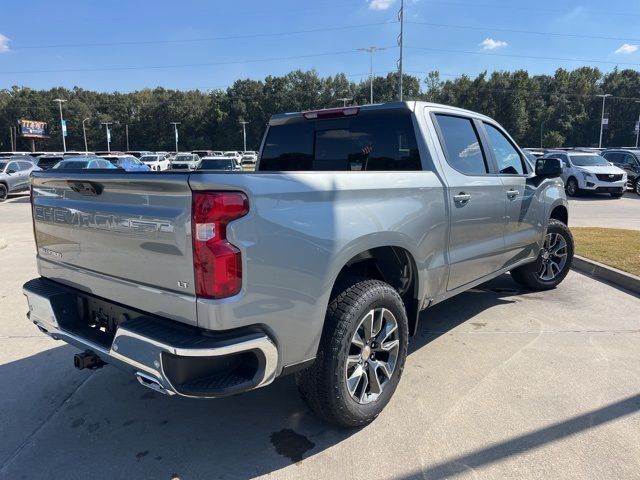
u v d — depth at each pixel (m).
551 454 2.77
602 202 17.88
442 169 3.66
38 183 3.21
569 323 4.82
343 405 2.84
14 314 5.29
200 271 2.25
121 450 2.88
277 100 114.94
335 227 2.68
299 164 4.49
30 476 2.64
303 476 2.62
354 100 112.19
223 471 2.67
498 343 4.33
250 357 2.44
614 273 6.28
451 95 100.94
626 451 2.79
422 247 3.37
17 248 9.29
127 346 2.44
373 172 3.03
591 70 106.81
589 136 101.00
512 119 97.06
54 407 3.36
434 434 2.97
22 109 109.62
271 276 2.39
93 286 2.87
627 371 3.77
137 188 2.47
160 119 117.81
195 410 3.31
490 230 4.23
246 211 2.29
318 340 2.67
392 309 3.10
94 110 117.31
